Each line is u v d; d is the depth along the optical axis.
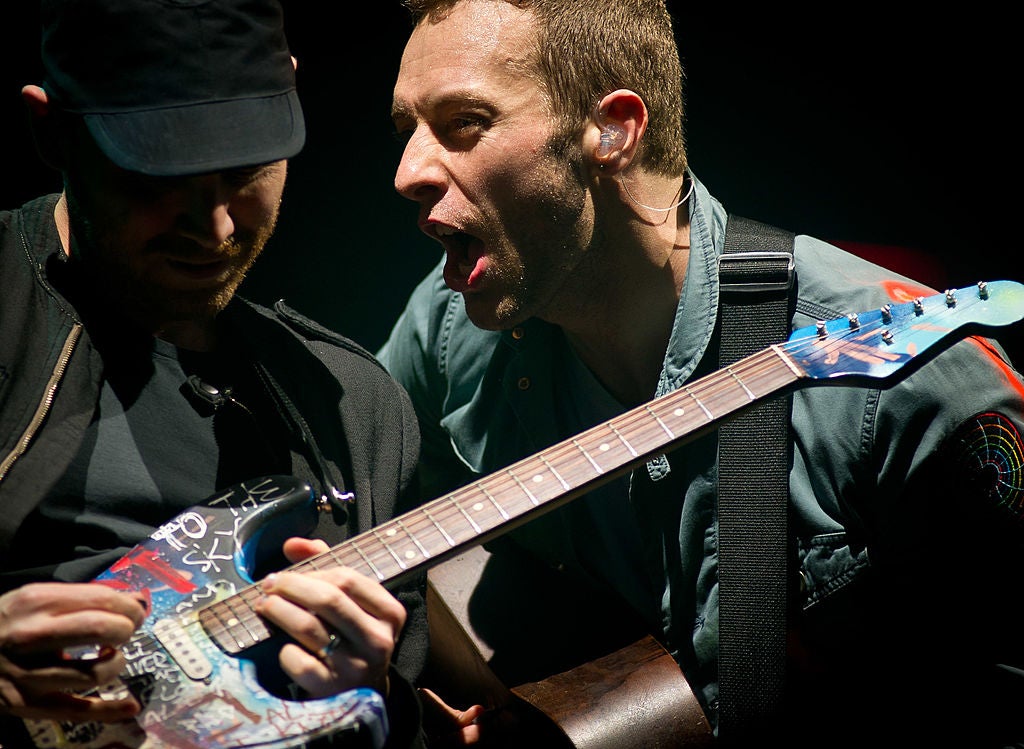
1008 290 2.52
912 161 4.85
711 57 4.99
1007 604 2.91
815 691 3.03
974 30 4.68
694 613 3.17
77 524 2.20
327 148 5.09
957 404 2.77
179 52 2.15
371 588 2.05
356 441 2.60
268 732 2.02
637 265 3.09
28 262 2.32
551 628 3.31
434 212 2.90
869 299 2.94
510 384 3.43
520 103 2.86
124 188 2.15
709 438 3.09
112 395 2.31
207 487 2.34
